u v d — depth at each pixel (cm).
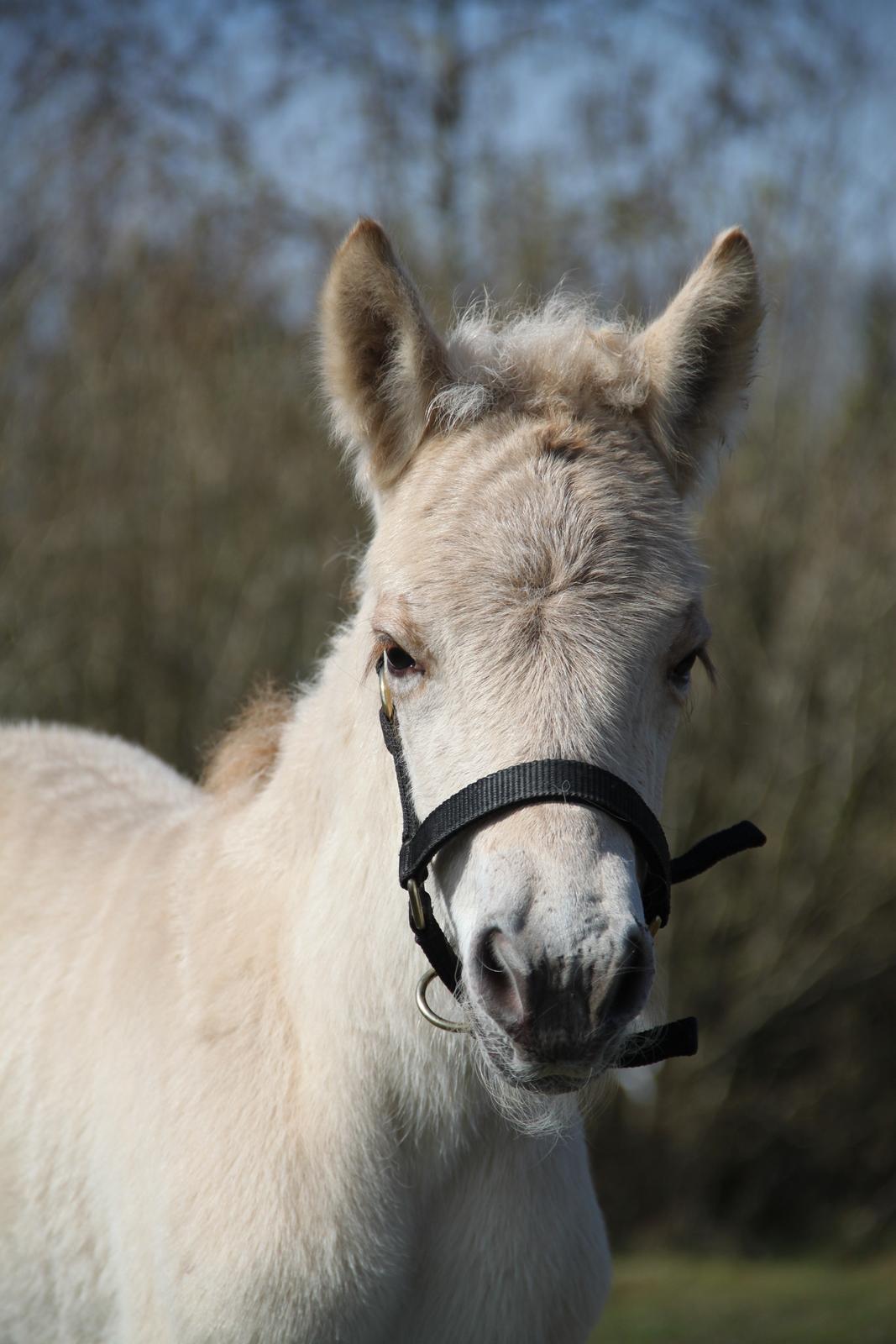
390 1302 275
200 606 997
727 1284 931
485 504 253
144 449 995
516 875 227
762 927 1066
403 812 255
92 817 386
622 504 256
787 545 1066
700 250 1030
